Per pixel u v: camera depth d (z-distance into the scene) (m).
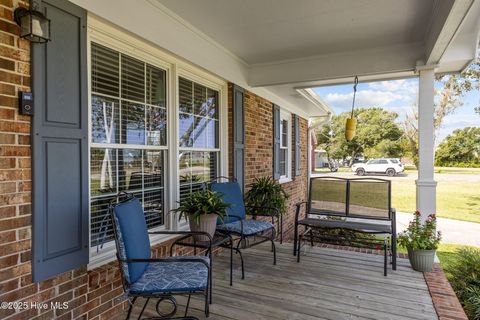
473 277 3.41
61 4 1.87
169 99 3.05
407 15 2.87
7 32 1.60
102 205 2.36
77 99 1.98
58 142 1.86
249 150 4.57
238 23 3.06
